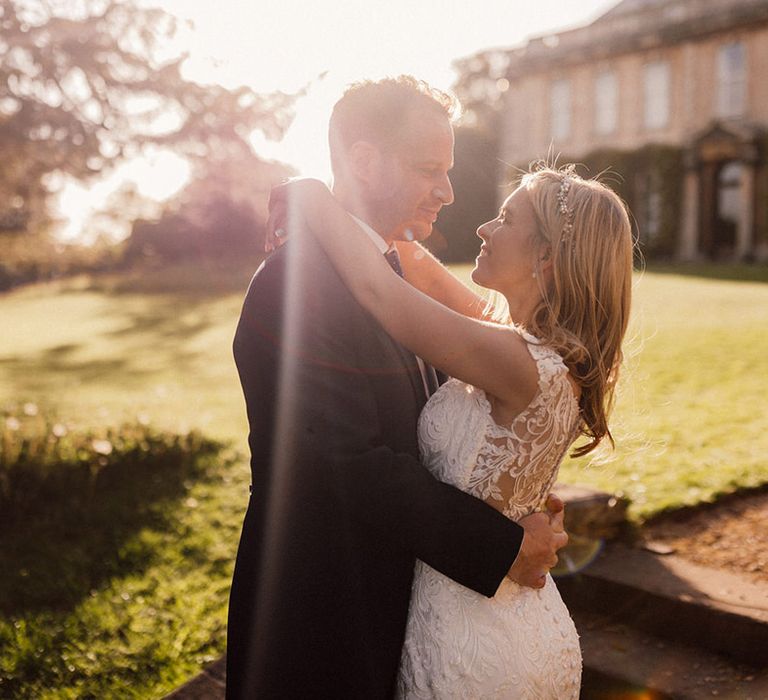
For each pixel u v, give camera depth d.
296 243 1.68
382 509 1.55
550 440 1.67
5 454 5.67
